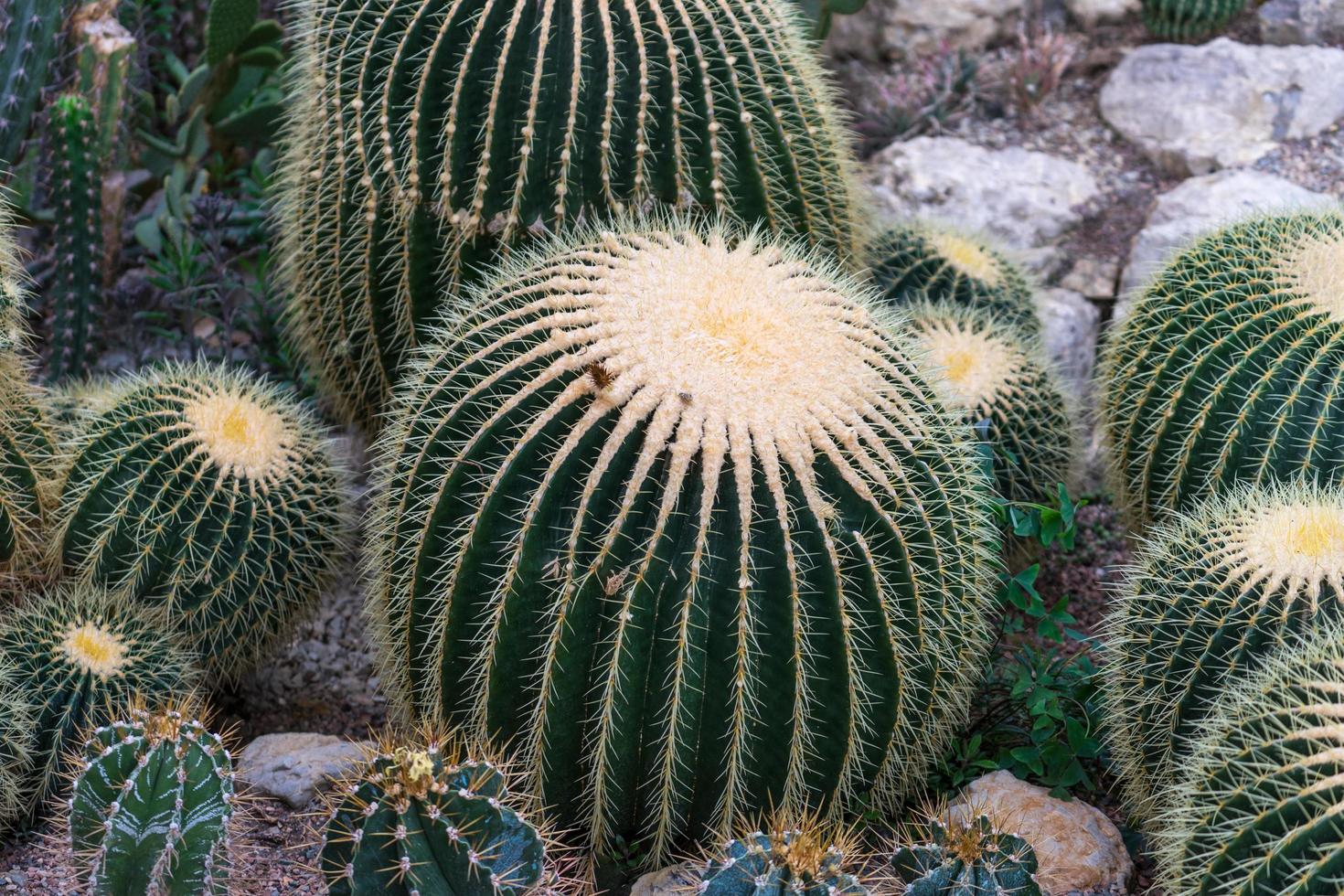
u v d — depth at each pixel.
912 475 3.42
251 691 4.66
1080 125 7.52
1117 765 3.92
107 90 5.43
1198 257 4.59
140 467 4.07
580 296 3.49
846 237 4.74
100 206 5.43
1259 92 7.20
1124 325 4.87
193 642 4.16
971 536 3.67
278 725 4.54
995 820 3.39
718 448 3.20
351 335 4.63
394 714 3.92
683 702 3.29
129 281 6.26
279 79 6.64
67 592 4.07
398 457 3.65
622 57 4.07
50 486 4.22
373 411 4.86
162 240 6.18
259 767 3.95
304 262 4.70
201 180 6.40
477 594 3.35
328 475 4.39
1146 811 3.79
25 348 4.90
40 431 4.32
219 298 5.87
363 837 2.75
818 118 4.55
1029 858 3.13
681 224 4.07
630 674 3.27
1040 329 5.62
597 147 4.10
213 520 4.07
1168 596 3.64
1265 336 4.15
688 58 4.12
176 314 6.18
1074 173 7.13
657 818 3.48
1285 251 4.38
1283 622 3.36
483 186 4.13
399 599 3.62
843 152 4.81
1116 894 3.63
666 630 3.24
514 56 4.06
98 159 5.37
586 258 3.66
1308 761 2.82
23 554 4.20
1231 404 4.20
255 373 5.62
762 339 3.44
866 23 7.93
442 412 3.52
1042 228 6.87
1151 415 4.48
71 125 5.28
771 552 3.22
